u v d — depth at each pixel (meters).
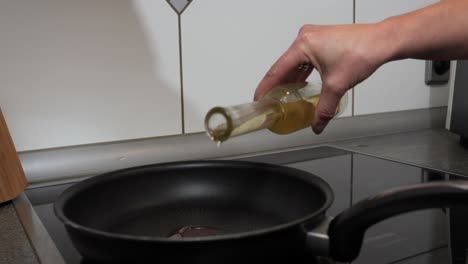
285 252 0.33
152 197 0.50
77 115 0.66
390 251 0.40
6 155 0.54
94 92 0.67
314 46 0.48
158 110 0.72
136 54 0.69
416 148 0.83
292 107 0.50
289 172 0.46
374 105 0.95
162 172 0.50
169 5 0.70
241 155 0.79
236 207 0.49
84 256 0.35
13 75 0.61
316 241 0.34
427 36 0.48
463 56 0.51
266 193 0.49
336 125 0.90
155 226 0.45
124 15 0.67
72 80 0.65
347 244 0.33
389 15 0.94
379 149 0.83
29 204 0.55
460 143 0.86
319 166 0.71
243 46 0.78
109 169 0.68
